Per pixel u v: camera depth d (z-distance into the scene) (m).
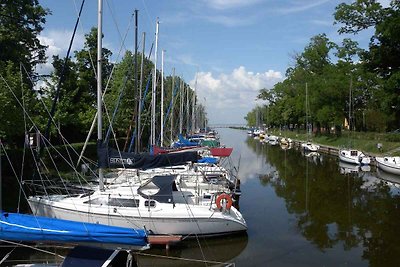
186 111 62.66
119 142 38.19
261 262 13.23
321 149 59.78
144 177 20.19
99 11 15.05
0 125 19.52
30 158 22.97
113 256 8.38
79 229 9.16
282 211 20.52
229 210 15.59
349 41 56.59
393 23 33.91
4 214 9.16
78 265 8.10
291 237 16.06
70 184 19.00
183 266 12.70
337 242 15.53
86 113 35.56
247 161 44.62
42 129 25.61
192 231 14.59
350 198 24.03
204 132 76.81
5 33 26.53
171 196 14.79
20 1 28.31
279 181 30.34
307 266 12.98
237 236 15.50
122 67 40.53
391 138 48.47
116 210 14.23
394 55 37.28
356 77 56.19
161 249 13.95
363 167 38.84
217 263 12.99
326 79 60.41
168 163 15.27
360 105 59.56
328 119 59.91
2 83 19.98
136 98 25.19
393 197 24.38
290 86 81.00
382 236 16.38
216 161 26.05
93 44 40.28
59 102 31.97
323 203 22.53
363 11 38.47
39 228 8.88
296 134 84.81
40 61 32.25
